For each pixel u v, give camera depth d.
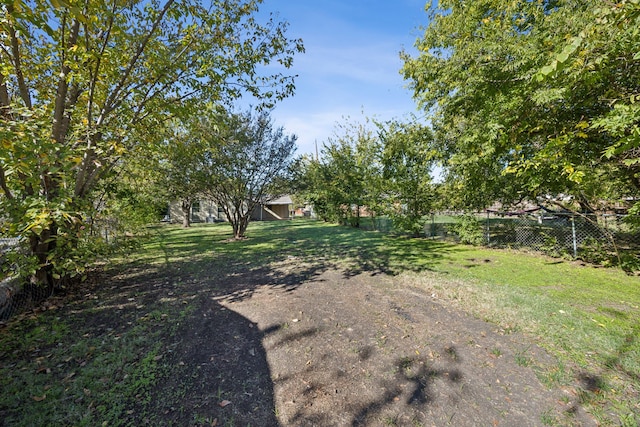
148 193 10.85
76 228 4.61
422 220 11.44
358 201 15.88
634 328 3.22
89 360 2.84
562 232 7.38
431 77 6.25
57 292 4.96
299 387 2.40
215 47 6.31
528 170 4.72
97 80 5.09
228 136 10.42
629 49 2.88
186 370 2.65
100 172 5.69
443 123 7.47
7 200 3.65
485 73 4.62
